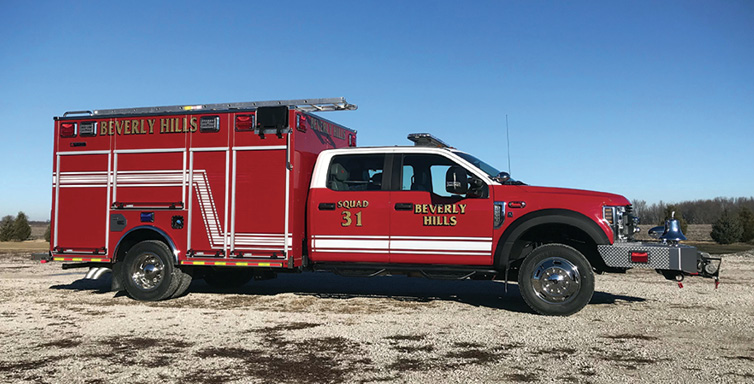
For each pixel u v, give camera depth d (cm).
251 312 735
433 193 757
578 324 648
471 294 903
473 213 736
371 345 545
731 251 2206
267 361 488
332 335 591
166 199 838
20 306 790
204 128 822
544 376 441
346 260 784
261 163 799
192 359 495
